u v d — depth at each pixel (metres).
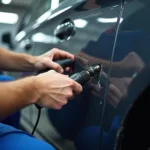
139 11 0.59
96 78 0.70
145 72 0.54
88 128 0.72
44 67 0.85
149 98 0.56
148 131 0.60
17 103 0.55
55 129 0.97
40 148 0.56
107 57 0.67
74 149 0.80
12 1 6.34
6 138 0.57
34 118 1.30
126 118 0.58
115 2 0.68
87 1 0.82
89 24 0.79
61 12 1.02
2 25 6.88
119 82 0.61
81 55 0.81
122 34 0.63
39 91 0.57
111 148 0.61
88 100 0.73
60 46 1.00
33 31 1.48
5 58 1.00
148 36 0.54
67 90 0.59
